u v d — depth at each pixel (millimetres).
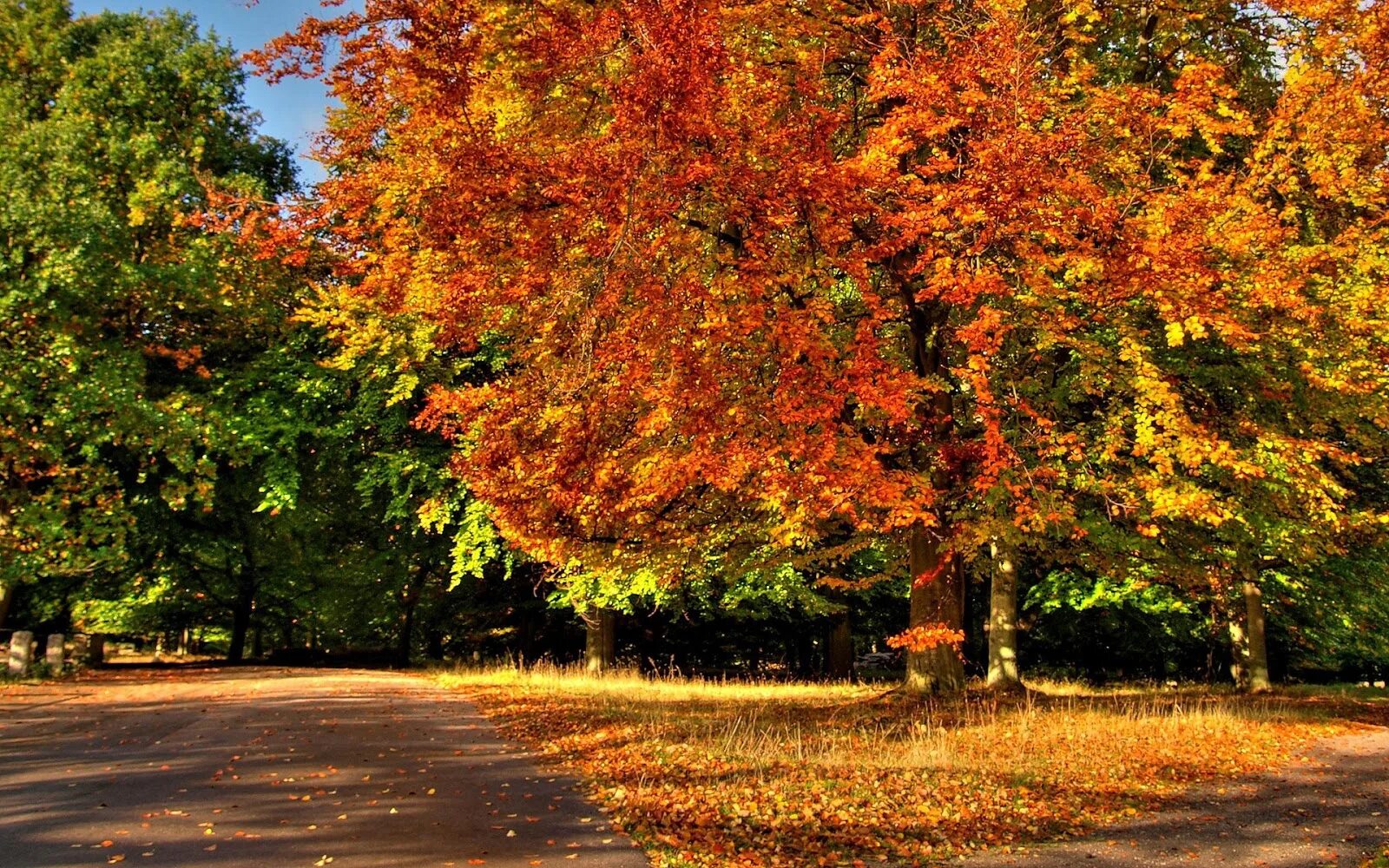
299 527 24172
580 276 9250
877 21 11641
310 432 20297
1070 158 10844
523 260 9656
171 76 20969
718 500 12914
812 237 9883
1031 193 9664
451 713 12828
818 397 9438
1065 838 7109
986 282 9578
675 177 8555
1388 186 12273
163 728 10867
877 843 6793
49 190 17000
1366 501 16266
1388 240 12664
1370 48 11836
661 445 10695
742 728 11742
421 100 10180
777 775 8797
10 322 16422
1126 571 14148
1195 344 12555
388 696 14758
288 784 7934
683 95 8352
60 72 19953
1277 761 10320
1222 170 13938
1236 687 19328
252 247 18359
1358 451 14773
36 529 16641
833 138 12391
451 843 6328
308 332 19938
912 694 14711
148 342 19516
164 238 19609
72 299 16922
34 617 23438
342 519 24812
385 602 27734
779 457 9797
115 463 19859
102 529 17359
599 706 13953
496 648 30062
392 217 12797
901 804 7875
